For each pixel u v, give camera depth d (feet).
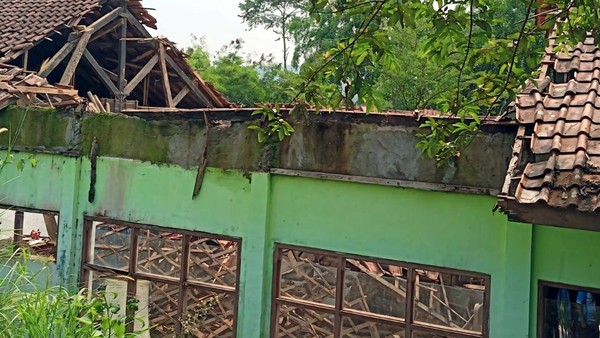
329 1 14.23
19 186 26.89
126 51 43.04
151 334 32.42
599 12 14.67
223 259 35.68
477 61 15.16
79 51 36.94
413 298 20.71
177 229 24.16
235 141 23.22
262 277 22.40
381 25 15.90
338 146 21.67
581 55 21.33
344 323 31.55
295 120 22.18
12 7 41.29
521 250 18.83
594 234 18.16
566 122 17.34
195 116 23.81
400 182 20.68
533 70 18.26
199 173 23.61
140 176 24.82
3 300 15.10
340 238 21.61
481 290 30.09
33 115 26.68
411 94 71.41
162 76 41.55
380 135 21.13
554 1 14.64
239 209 23.07
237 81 100.78
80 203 25.84
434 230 20.38
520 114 18.30
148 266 35.12
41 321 14.25
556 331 18.98
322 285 32.42
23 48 35.22
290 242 22.33
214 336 32.78
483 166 19.75
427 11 13.98
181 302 24.35
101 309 15.92
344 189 21.61
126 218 25.04
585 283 18.22
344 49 14.60
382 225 21.06
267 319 22.45
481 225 19.79
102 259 35.09
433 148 17.06
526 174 15.49
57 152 26.11
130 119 25.04
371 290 31.50
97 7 38.96
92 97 30.71
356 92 14.64
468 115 18.98
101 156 25.52
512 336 18.90
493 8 14.20
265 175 22.50
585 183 14.55
